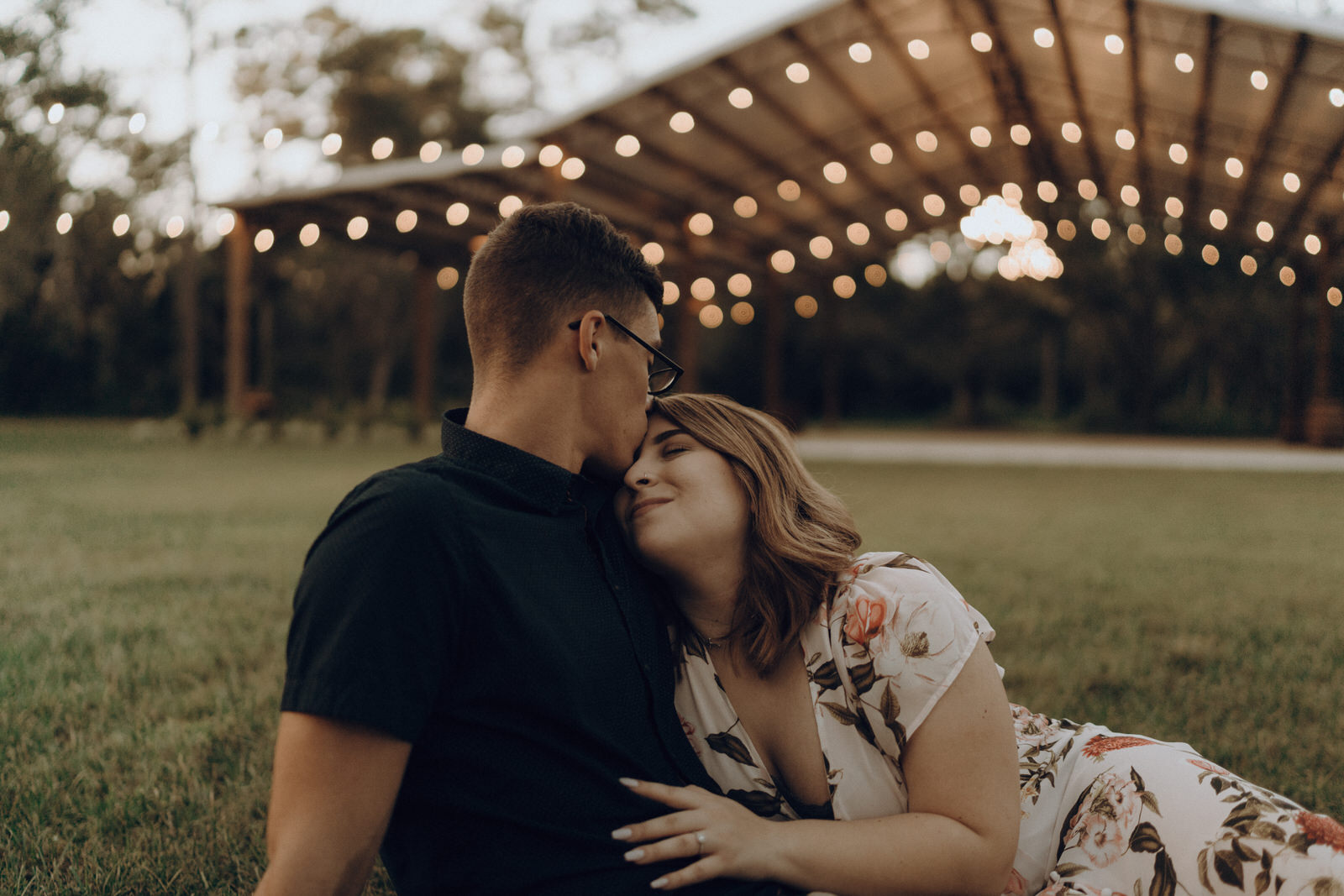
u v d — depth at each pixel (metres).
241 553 5.34
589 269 1.16
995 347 35.09
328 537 0.98
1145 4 9.02
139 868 1.75
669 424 1.29
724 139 13.77
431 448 15.90
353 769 0.91
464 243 18.81
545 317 1.15
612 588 1.17
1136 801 1.19
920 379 38.94
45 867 1.76
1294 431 22.14
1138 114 12.24
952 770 1.14
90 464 11.67
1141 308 28.88
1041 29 10.12
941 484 11.05
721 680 1.29
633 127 12.86
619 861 1.04
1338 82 9.40
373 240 18.02
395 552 0.95
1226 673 3.13
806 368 38.69
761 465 1.25
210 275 29.39
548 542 1.10
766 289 22.06
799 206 17.72
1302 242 17.16
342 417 19.00
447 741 1.01
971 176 16.64
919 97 13.05
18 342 25.36
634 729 1.12
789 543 1.22
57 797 2.06
